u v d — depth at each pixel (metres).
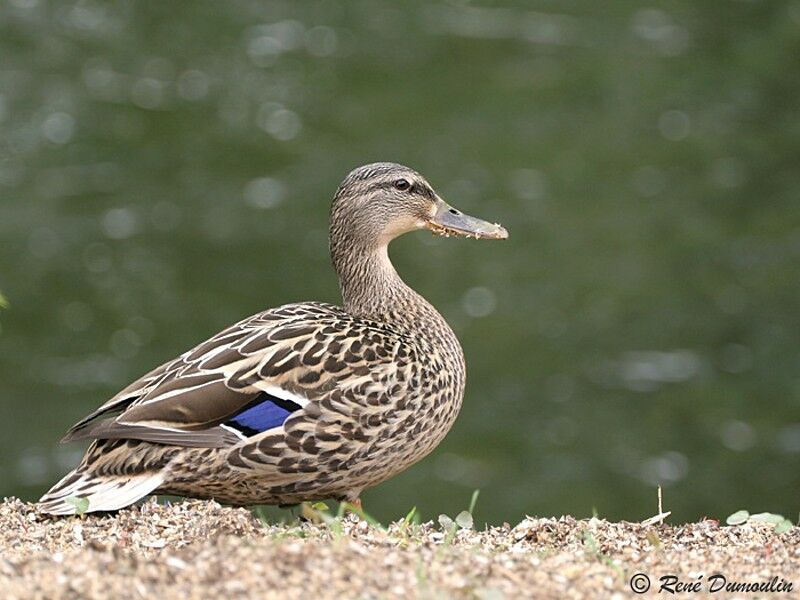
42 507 6.93
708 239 21.75
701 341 19.22
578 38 28.58
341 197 8.77
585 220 22.22
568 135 25.02
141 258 20.98
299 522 7.21
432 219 8.90
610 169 23.81
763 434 17.08
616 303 20.08
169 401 7.17
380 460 7.60
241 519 6.79
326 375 7.44
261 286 20.25
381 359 7.59
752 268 20.92
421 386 7.68
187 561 5.81
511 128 25.22
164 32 28.67
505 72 27.20
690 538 6.83
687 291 20.39
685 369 18.66
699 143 24.61
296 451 7.34
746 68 26.89
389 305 8.55
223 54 28.05
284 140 24.86
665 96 26.19
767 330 19.33
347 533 6.62
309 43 28.45
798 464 16.52
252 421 7.27
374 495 15.90
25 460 16.48
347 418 7.42
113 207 22.48
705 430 17.31
